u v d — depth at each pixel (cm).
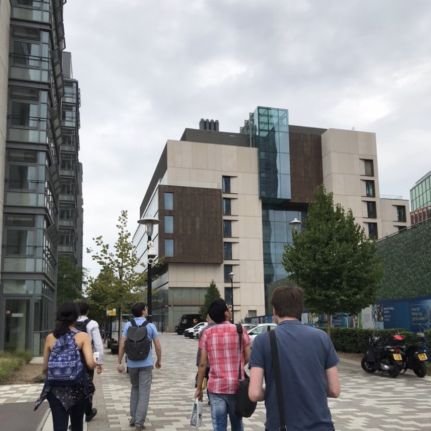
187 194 7619
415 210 10188
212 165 7969
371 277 2142
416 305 2258
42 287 2762
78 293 5138
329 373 336
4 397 1218
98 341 827
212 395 562
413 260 2547
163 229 7431
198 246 7525
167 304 7406
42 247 2761
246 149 8169
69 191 6303
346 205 8212
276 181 8181
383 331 2108
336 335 2552
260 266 7931
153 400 1162
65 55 7369
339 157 8312
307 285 2173
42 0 2948
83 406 555
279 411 317
